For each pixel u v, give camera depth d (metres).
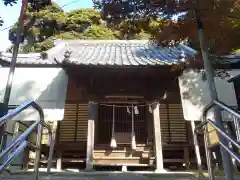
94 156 9.19
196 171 8.33
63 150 9.91
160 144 8.28
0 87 9.19
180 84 9.03
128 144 9.50
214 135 4.76
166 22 4.38
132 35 4.83
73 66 8.23
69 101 10.68
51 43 22.31
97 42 13.14
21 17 5.26
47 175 6.78
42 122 3.39
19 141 2.60
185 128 10.73
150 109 8.98
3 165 2.37
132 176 5.09
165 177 6.63
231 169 3.26
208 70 3.74
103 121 9.79
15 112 2.54
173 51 10.66
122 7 3.95
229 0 3.43
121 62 8.47
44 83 9.35
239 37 4.42
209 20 3.88
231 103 8.96
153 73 8.72
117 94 9.03
